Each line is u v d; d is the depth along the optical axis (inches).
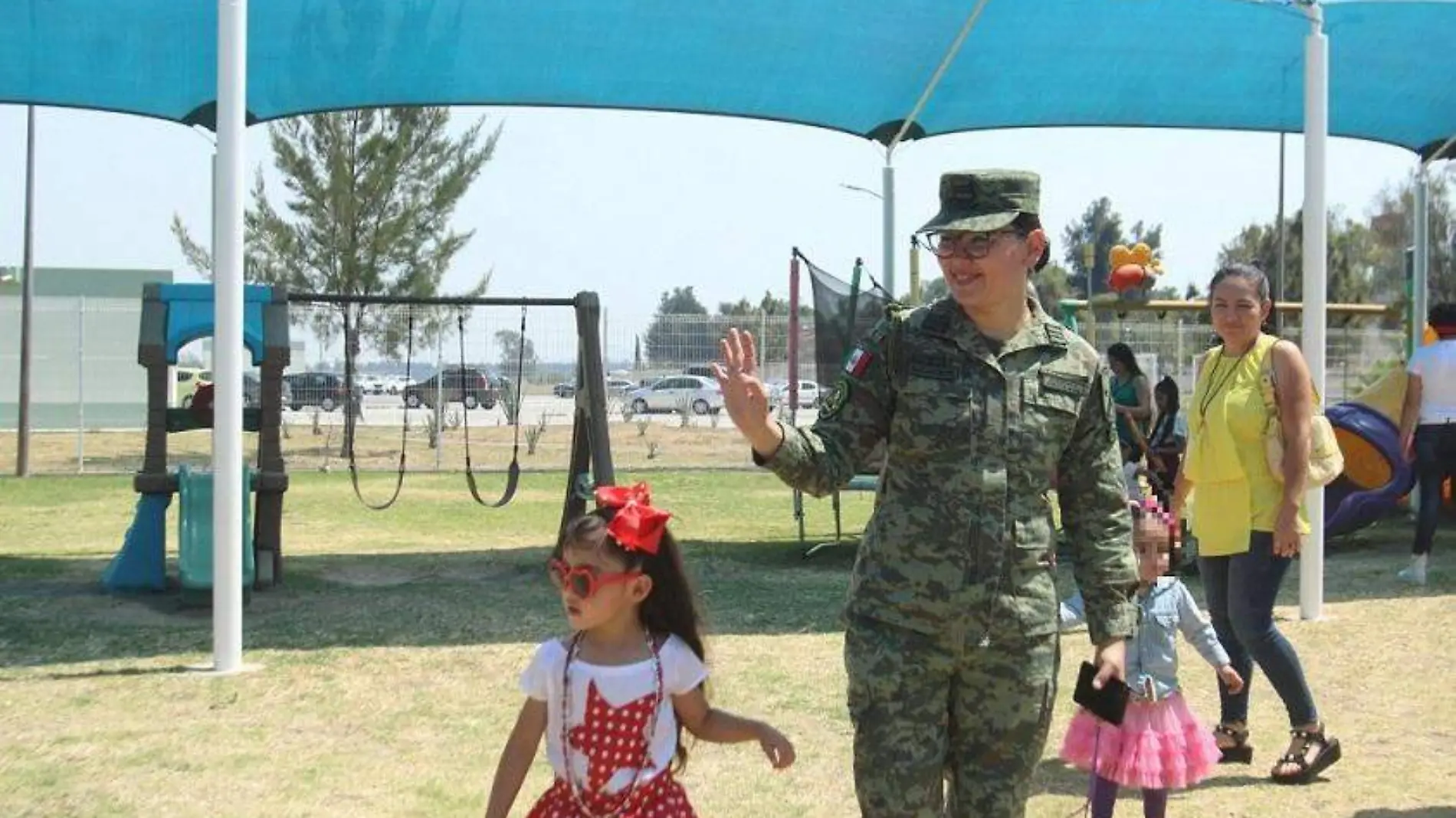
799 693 256.7
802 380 919.0
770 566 428.1
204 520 349.7
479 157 1035.3
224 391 265.3
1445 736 232.4
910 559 126.7
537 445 983.0
